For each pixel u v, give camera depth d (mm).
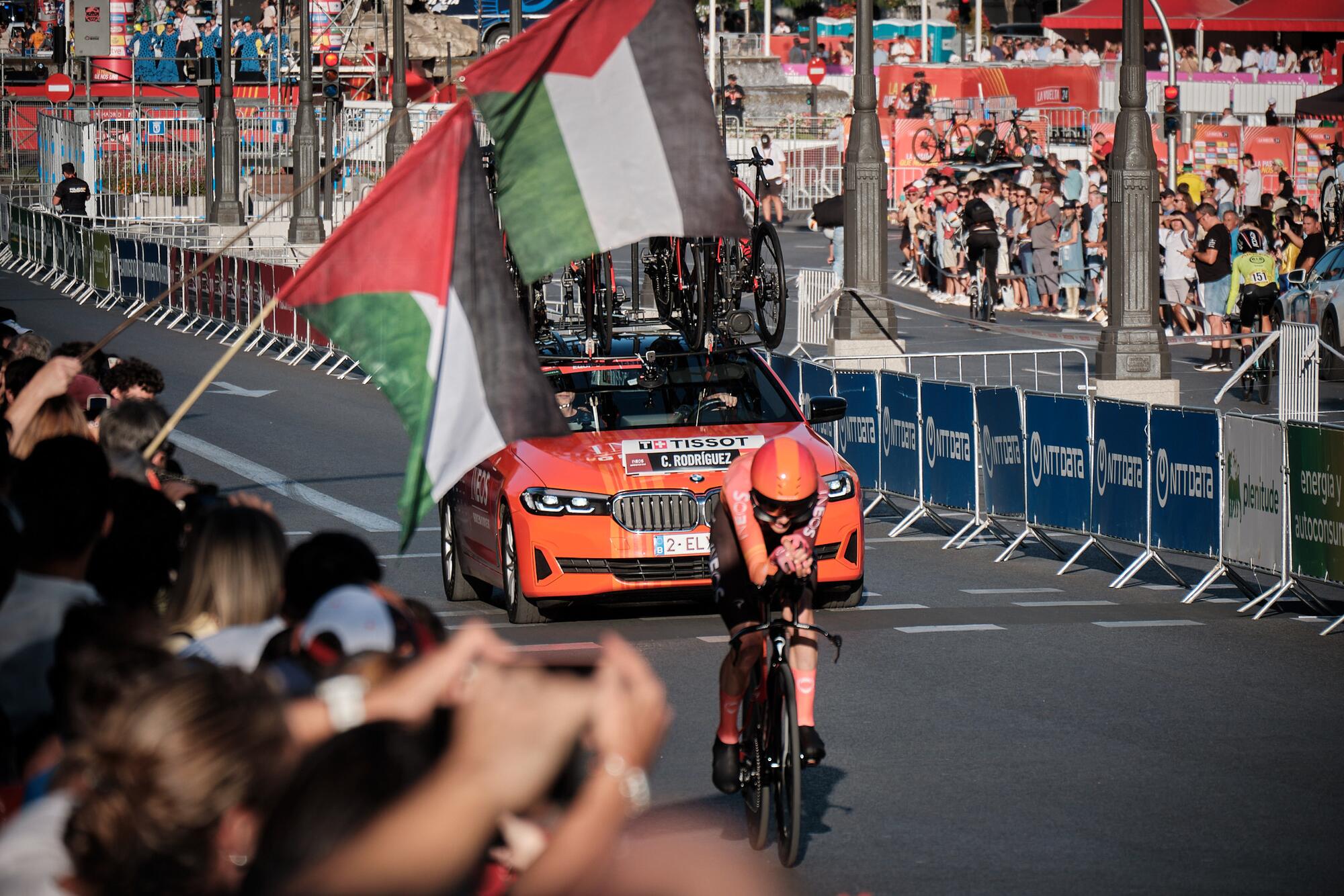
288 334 87062
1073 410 42375
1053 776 23797
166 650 9758
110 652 9859
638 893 6598
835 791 23281
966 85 150750
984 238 92750
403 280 17969
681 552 34781
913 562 44438
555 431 18312
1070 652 32375
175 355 85500
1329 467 34406
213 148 124875
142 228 126438
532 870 6660
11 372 27844
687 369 39125
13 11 178000
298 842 6258
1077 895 18688
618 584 34750
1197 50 145875
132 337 91500
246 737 7766
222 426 66250
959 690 29250
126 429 21516
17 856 8750
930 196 118625
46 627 14570
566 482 35156
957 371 78812
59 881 8484
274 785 7770
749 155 165750
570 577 34719
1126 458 40719
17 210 125812
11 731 13484
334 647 11812
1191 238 86000
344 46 151500
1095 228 95438
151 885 7684
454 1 159250
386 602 12219
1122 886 19016
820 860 20219
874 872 19703
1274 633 34500
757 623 20891
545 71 20219
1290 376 58562
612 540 34656
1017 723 26875
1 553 13773
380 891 5910
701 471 35406
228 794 7672
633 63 20344
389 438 64250
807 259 126438
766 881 19219
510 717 6281
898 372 49781
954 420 47219
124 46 158750
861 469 52250
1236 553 37594
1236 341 78062
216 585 13812
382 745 6453
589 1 20062
